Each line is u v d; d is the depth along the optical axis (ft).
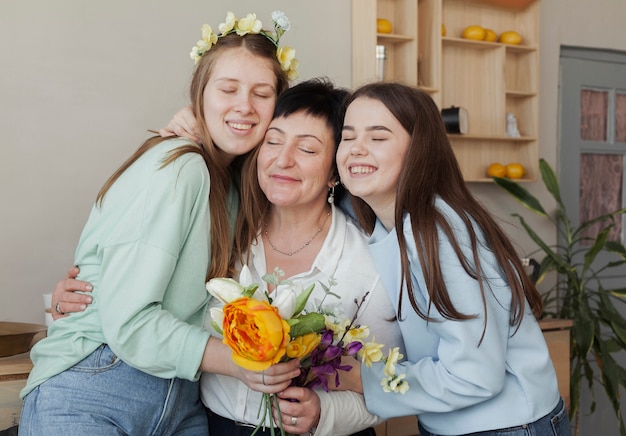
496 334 4.82
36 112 8.78
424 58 11.32
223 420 5.42
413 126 5.21
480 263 4.94
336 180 5.65
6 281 8.64
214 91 5.41
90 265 5.08
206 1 9.77
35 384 4.91
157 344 4.62
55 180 8.89
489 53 12.24
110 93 9.18
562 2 13.02
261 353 3.84
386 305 5.41
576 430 11.19
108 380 4.83
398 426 8.59
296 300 4.22
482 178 12.23
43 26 8.80
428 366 4.91
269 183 5.41
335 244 5.48
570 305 11.34
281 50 5.65
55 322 5.11
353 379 5.15
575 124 13.30
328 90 5.63
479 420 4.93
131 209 4.81
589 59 13.48
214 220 5.19
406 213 5.12
